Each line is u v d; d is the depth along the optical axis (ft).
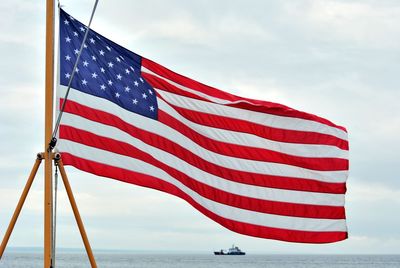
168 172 44.65
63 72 41.22
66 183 36.76
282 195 49.83
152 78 45.32
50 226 36.32
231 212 48.32
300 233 50.14
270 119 49.49
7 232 35.76
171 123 45.55
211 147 47.70
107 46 43.78
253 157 48.98
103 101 42.32
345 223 51.08
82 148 40.96
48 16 37.45
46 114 37.11
